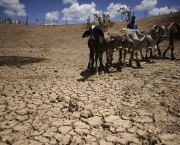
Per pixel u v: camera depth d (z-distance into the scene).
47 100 4.73
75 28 39.53
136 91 5.35
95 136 3.12
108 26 35.38
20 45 27.70
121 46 7.44
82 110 4.14
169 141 2.91
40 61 11.87
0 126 3.41
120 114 3.91
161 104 4.32
